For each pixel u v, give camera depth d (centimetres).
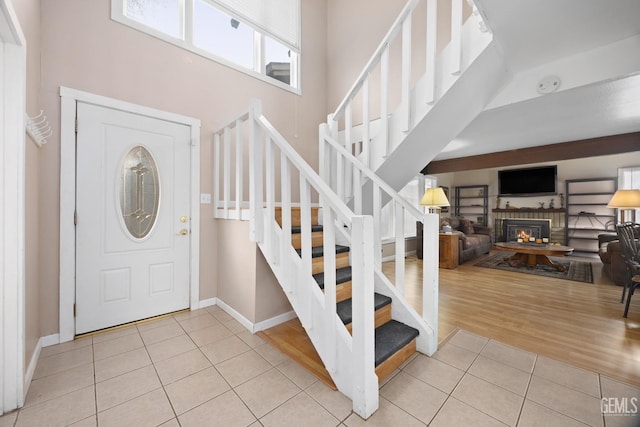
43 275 198
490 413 137
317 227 254
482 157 509
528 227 730
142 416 135
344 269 229
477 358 188
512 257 535
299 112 390
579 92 234
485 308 287
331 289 152
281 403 144
